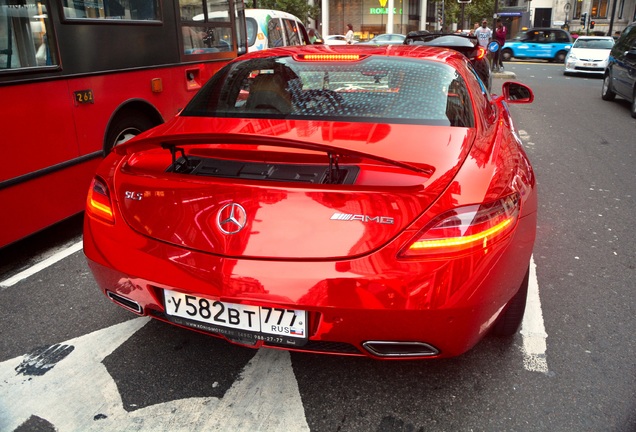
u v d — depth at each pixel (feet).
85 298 10.70
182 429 7.25
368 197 6.46
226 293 6.64
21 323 9.78
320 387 8.09
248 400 7.80
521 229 7.39
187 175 7.12
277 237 6.52
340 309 6.42
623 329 9.82
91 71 13.32
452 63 10.25
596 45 67.77
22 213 11.67
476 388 8.12
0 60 10.98
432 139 7.76
